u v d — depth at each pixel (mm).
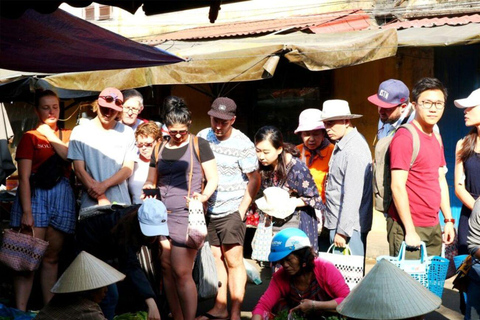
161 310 6746
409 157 5852
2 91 9789
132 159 6734
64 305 4219
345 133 6488
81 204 6582
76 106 14266
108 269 4348
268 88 12578
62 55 6695
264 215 6641
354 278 5566
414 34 9781
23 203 6480
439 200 6020
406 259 5820
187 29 14656
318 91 12156
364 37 9000
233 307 6844
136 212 5629
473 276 5504
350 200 6258
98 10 15984
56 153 6672
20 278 6492
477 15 11141
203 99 13383
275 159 6637
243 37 12156
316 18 12961
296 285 5066
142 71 9367
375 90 11648
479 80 11102
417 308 3273
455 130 11297
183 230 6359
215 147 6867
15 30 6125
